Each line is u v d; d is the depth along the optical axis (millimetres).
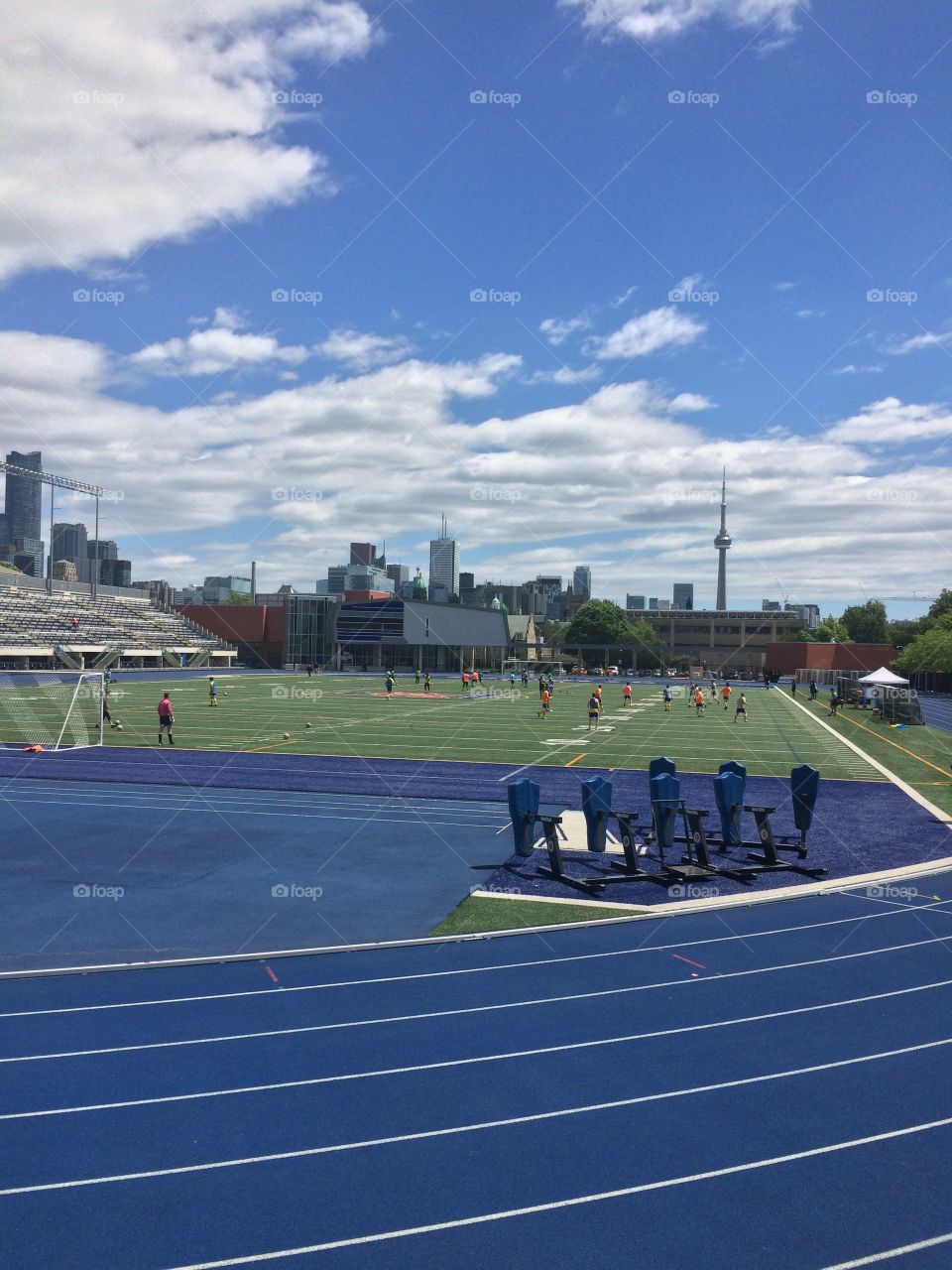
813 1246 5668
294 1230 5754
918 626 128750
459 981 9875
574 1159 6586
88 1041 8320
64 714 42094
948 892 13609
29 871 14305
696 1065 8039
